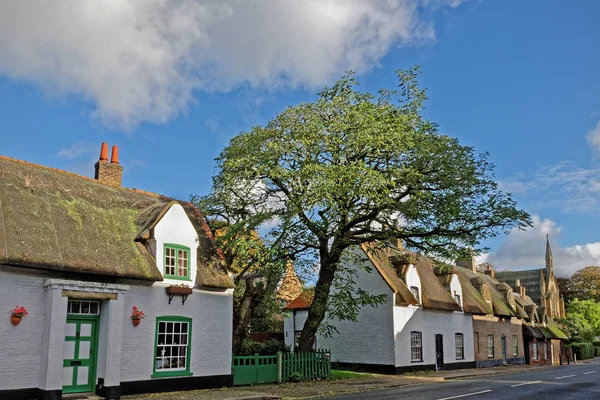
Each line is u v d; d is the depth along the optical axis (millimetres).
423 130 23422
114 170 22281
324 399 17484
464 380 26859
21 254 14719
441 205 23328
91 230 17578
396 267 34531
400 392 19641
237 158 22969
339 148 22766
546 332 54406
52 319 15039
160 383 18016
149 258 18406
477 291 44062
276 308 28953
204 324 19875
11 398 14273
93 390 16344
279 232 23188
